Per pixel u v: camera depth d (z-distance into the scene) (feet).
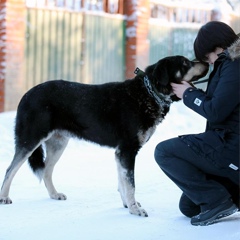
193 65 13.75
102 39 32.45
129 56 33.68
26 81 28.73
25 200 14.40
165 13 37.65
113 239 10.13
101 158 22.43
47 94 14.44
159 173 19.30
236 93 10.38
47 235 10.44
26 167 19.71
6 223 11.49
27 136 14.29
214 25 11.43
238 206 11.43
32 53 28.86
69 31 30.58
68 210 13.05
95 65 32.22
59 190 15.97
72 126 14.61
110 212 12.84
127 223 11.55
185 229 10.85
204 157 11.05
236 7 46.03
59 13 30.01
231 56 10.57
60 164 20.76
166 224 11.41
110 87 14.46
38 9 28.94
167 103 14.03
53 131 14.66
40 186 16.69
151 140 26.94
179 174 11.40
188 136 11.46
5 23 27.04
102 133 14.30
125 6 33.58
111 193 15.61
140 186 16.71
